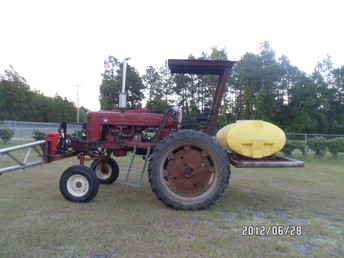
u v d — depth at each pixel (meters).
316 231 3.02
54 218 3.13
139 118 4.24
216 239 2.70
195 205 3.59
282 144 3.86
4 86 40.25
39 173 5.84
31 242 2.52
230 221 3.27
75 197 3.76
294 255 2.45
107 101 14.70
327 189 5.18
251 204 4.02
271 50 33.25
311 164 9.46
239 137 3.78
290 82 34.81
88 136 4.28
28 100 42.78
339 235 2.94
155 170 3.61
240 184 5.48
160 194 3.59
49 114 45.22
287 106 34.59
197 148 3.74
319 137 12.52
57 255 2.30
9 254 2.30
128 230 2.85
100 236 2.68
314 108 34.62
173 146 3.66
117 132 4.29
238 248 2.53
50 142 4.19
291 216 3.54
